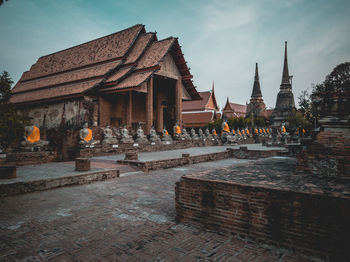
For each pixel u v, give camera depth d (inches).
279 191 157.5
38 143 581.0
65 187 348.2
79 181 369.4
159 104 1572.3
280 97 2738.7
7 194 293.1
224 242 167.5
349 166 198.1
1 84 538.3
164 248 163.3
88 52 1534.2
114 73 1256.2
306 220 147.9
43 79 1568.7
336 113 207.6
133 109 1518.2
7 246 167.9
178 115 1443.2
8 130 530.6
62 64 1584.6
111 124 1332.4
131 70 1235.9
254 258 147.0
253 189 167.6
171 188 344.8
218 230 182.4
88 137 666.2
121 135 922.7
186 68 1428.4
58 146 597.6
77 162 410.9
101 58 1382.9
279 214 157.2
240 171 236.2
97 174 397.7
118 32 1525.6
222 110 3221.0
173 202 272.2
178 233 184.9
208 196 189.0
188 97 1627.7
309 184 175.0
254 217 166.6
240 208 172.6
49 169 432.1
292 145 527.5
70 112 1172.5
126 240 176.2
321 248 142.7
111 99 1334.9
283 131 1525.6
